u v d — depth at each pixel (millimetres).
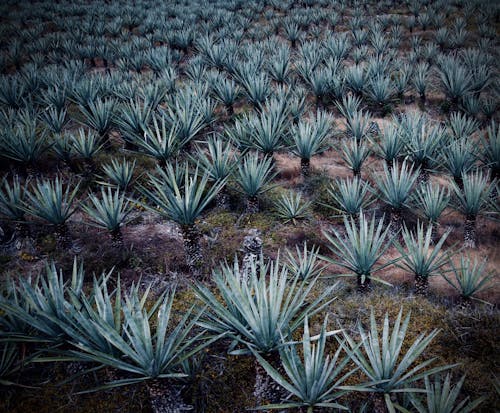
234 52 13422
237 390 3121
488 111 9234
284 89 9461
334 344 3467
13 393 3084
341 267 4980
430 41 14852
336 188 6492
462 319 3725
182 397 2988
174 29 17531
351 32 16047
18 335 2947
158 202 4230
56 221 4629
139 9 20906
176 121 6773
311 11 19203
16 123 6789
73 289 3307
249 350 2639
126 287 4320
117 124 7676
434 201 5242
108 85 9633
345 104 9023
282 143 7684
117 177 5641
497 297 4527
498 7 16406
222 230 5395
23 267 4641
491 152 6129
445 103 10297
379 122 9789
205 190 5910
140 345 2373
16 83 9336
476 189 5176
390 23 17062
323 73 10602
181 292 4191
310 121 7883
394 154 6602
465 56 12156
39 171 6461
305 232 5453
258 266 4000
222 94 9383
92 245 4918
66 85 9672
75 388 3131
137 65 13203
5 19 20672
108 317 2758
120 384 2393
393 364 2547
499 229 5914
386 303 3967
